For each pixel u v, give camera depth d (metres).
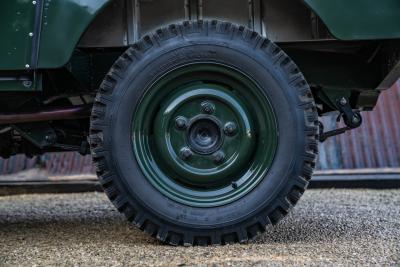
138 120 2.77
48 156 6.56
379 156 6.34
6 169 6.51
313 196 5.06
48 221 3.81
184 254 2.64
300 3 3.00
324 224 3.40
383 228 3.26
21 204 4.89
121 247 2.83
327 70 3.17
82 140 3.27
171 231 2.77
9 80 2.84
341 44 3.10
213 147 2.79
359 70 3.18
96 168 2.76
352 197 4.96
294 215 3.77
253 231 2.78
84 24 2.78
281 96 2.77
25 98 3.01
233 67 2.77
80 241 3.04
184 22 2.78
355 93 3.29
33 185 5.83
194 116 2.79
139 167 2.76
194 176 2.78
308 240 2.94
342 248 2.77
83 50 3.10
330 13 2.78
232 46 2.76
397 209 4.10
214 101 2.80
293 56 3.17
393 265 2.51
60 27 2.79
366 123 6.39
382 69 3.12
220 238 2.77
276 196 2.76
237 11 3.00
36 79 2.85
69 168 6.52
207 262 2.52
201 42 2.76
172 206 2.76
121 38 3.00
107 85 2.77
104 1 2.79
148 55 2.76
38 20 2.80
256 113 2.80
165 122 2.79
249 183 2.79
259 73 2.77
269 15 3.00
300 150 2.76
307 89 2.78
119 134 2.76
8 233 3.36
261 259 2.55
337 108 3.17
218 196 2.78
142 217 2.76
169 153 2.78
